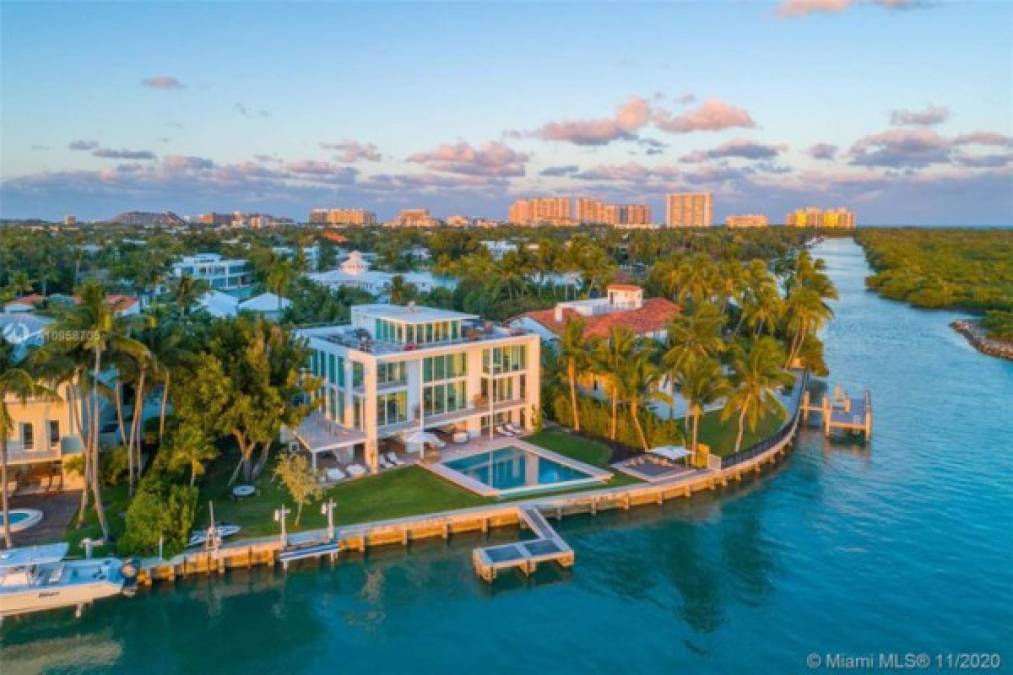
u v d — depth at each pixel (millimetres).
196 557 39875
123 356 43625
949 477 57281
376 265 183125
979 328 123000
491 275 132500
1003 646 35594
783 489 54656
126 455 47938
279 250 191875
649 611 38625
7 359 39031
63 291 127188
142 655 34719
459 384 60000
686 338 62281
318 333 63594
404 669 33844
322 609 38312
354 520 44750
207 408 46531
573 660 34594
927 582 41375
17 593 35625
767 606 39125
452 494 49094
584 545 45562
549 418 66750
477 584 40906
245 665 34094
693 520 49062
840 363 100062
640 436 58781
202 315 82125
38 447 47156
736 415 68438
